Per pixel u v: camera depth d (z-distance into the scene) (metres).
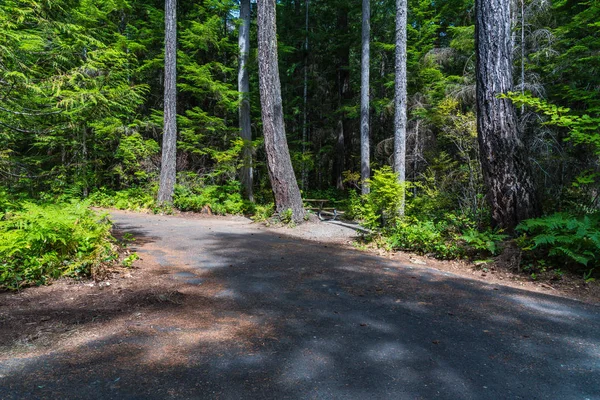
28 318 3.56
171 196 15.69
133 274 5.32
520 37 11.15
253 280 5.28
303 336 3.36
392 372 2.71
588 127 6.34
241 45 18.50
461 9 16.50
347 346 3.16
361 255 7.36
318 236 9.99
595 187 9.21
